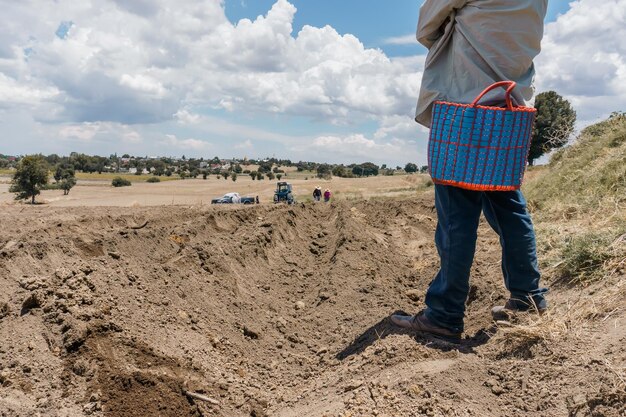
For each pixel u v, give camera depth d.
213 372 5.16
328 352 5.93
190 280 7.01
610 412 3.09
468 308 6.53
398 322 5.39
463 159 4.45
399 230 13.49
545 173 14.94
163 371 4.79
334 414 3.77
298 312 7.67
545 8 4.69
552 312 4.89
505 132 4.38
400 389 4.00
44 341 4.71
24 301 5.04
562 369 3.83
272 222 11.66
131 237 7.54
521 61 4.60
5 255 5.73
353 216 13.71
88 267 5.99
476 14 4.54
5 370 4.30
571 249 6.29
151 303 5.97
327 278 8.72
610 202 8.69
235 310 6.97
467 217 4.71
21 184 49.16
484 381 4.04
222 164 197.62
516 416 3.56
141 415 4.12
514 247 4.91
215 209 14.34
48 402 4.01
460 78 4.73
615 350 3.78
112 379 4.39
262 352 6.17
